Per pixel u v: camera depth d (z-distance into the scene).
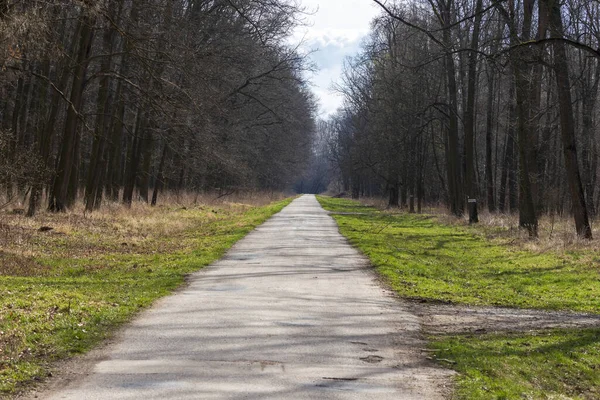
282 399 6.31
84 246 19.80
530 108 27.62
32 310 9.95
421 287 14.96
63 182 27.12
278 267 17.06
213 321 10.08
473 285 16.28
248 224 32.12
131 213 31.03
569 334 10.33
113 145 36.06
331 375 7.30
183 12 28.69
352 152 75.12
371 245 23.23
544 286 16.14
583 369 8.32
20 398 6.20
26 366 7.23
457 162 41.38
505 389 7.06
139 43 20.86
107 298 11.62
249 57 32.25
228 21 31.62
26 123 38.34
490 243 25.98
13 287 11.98
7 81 21.80
